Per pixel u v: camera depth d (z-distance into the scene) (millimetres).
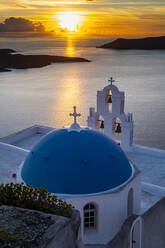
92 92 158625
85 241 14633
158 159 25125
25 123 99312
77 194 14438
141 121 102250
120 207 15023
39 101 136875
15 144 30172
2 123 99500
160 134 87062
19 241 7883
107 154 15320
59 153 15039
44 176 14906
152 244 16172
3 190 10938
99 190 14656
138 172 16453
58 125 96688
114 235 15016
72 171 14617
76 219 10234
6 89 176875
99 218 14836
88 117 26312
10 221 8672
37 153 15773
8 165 23703
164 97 145625
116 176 15172
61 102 132250
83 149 15031
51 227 8453
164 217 16906
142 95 152875
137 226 14875
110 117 25609
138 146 26359
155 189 18594
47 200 10891
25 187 11133
